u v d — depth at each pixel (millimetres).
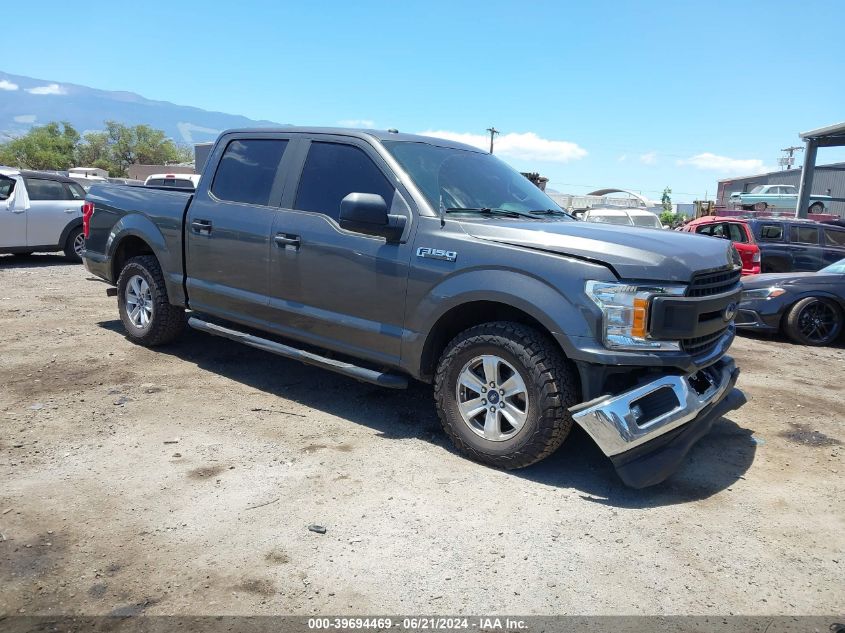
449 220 4180
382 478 3789
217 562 2912
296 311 4820
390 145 4617
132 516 3277
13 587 2684
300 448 4184
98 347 6344
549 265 3705
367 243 4402
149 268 6121
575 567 2973
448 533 3219
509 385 3846
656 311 3514
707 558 3094
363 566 2916
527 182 5375
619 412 3498
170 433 4340
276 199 5031
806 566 3057
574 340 3578
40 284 10195
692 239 4152
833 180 32781
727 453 4410
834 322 8359
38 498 3416
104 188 6715
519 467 3896
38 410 4637
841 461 4328
